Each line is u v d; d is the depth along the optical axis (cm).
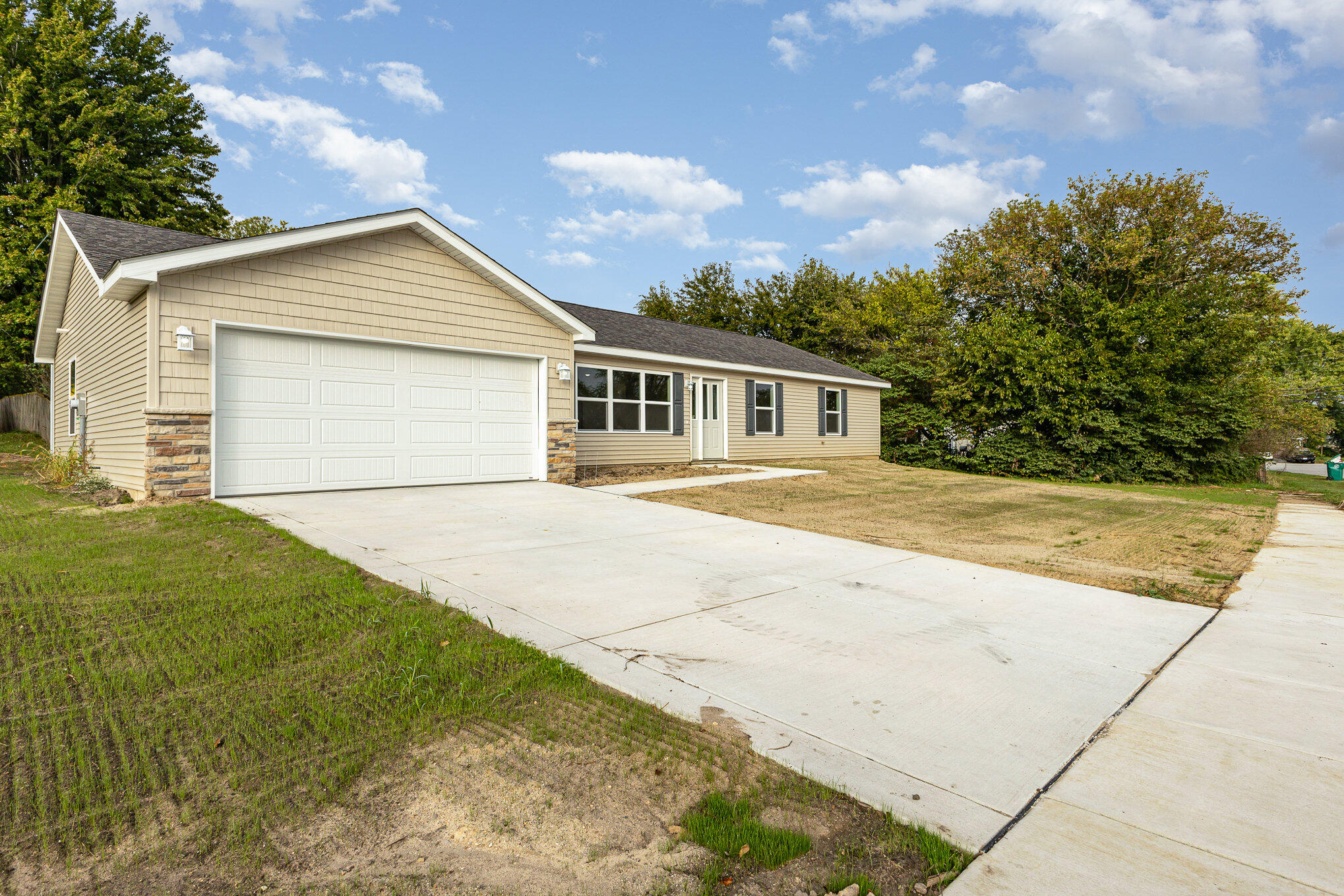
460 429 1166
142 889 205
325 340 1004
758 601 554
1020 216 2659
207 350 888
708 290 4169
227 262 902
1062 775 294
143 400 870
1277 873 227
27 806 244
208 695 333
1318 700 379
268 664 371
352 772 271
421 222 1072
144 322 866
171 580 516
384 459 1070
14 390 2769
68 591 482
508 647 408
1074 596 604
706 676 393
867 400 2452
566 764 288
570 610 503
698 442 1816
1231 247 2462
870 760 304
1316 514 1280
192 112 2414
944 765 301
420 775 275
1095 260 2497
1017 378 2239
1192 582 677
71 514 796
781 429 2064
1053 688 392
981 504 1295
